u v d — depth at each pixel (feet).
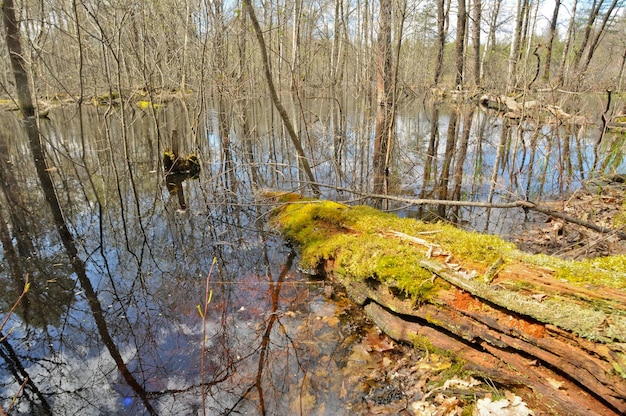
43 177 24.73
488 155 27.17
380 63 23.17
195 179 24.64
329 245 12.37
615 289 7.34
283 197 18.07
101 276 13.29
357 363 8.81
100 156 30.22
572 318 6.79
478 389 7.58
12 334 10.41
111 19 22.16
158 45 25.63
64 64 38.29
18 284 12.84
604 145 27.48
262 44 15.46
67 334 10.36
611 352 6.15
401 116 45.98
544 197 18.89
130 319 10.93
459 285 8.46
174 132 25.26
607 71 53.42
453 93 52.26
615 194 17.87
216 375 8.71
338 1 41.14
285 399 7.97
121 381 8.69
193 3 25.68
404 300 9.45
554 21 62.34
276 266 13.52
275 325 10.34
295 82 20.30
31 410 7.97
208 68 29.84
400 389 7.97
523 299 7.57
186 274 13.32
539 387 7.07
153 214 18.88
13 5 31.09
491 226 16.30
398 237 11.34
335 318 10.48
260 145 31.32
